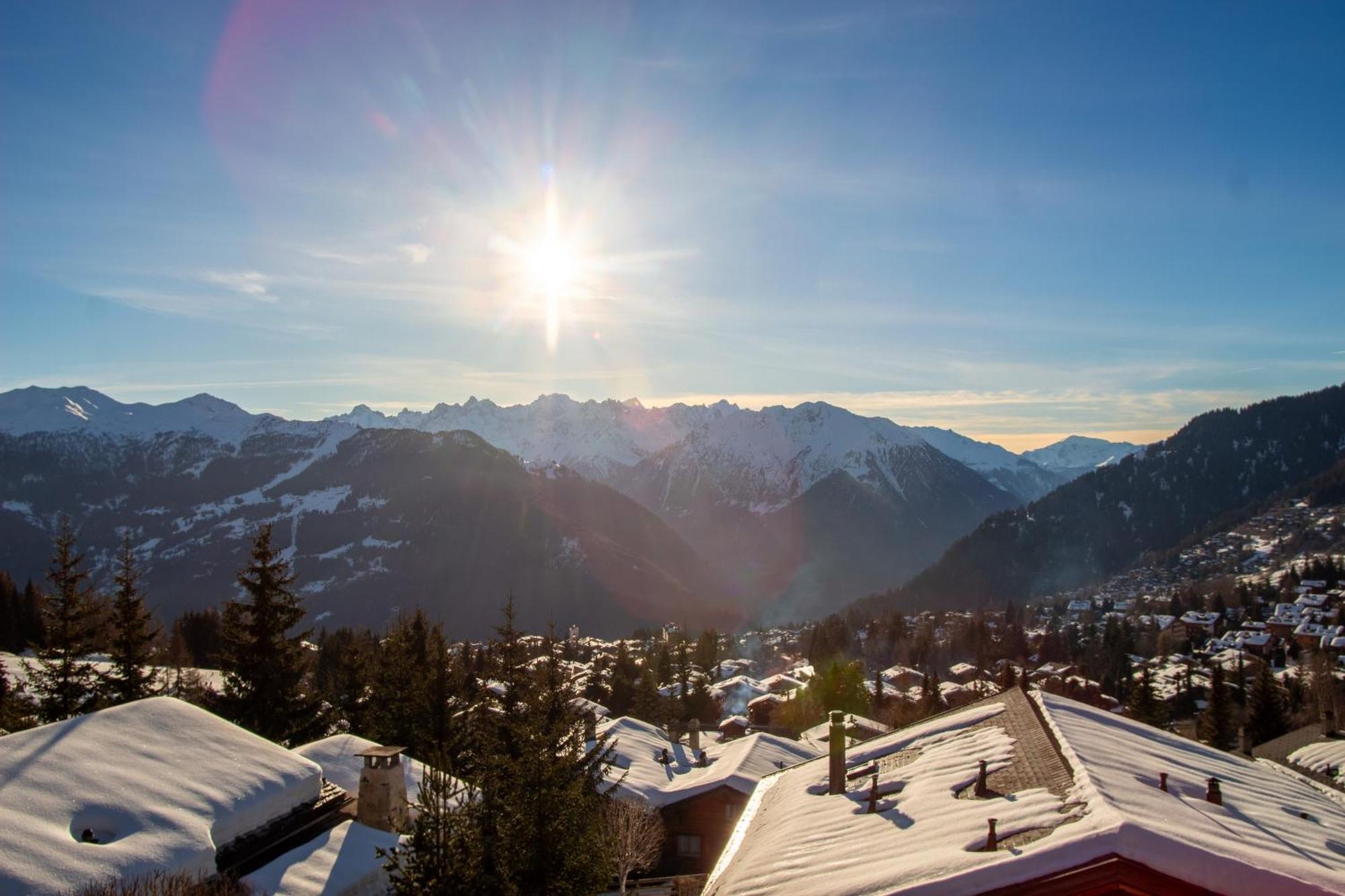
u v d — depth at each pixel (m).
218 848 16.28
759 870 12.97
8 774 15.22
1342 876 8.77
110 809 15.29
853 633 142.25
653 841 30.92
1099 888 8.62
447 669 36.31
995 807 11.54
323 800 19.66
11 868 12.92
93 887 12.92
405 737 37.16
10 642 78.38
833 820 14.33
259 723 32.47
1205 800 12.32
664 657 101.81
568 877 16.73
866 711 79.25
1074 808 10.31
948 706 81.50
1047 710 16.36
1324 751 38.00
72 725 17.36
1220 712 62.28
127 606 34.66
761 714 81.19
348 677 42.44
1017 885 8.88
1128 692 75.62
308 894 16.30
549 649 29.72
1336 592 152.75
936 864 9.84
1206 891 8.34
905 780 15.27
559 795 17.14
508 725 24.69
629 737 43.22
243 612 33.41
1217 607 162.12
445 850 15.51
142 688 34.28
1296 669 99.25
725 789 34.41
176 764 17.36
